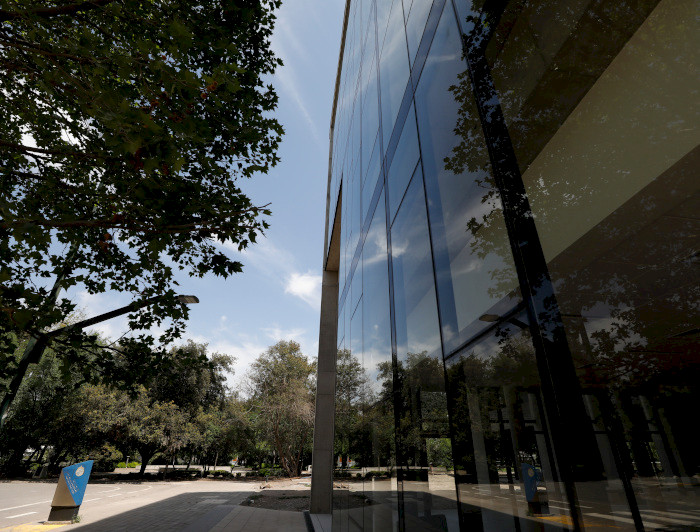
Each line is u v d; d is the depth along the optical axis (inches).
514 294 98.2
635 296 106.2
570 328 93.4
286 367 1572.3
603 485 71.0
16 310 125.7
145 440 1306.6
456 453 119.1
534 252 92.9
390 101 275.7
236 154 239.6
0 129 214.1
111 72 144.8
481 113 126.6
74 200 216.1
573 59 110.9
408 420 174.9
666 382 108.9
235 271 235.1
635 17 99.1
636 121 101.2
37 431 1137.4
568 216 106.3
